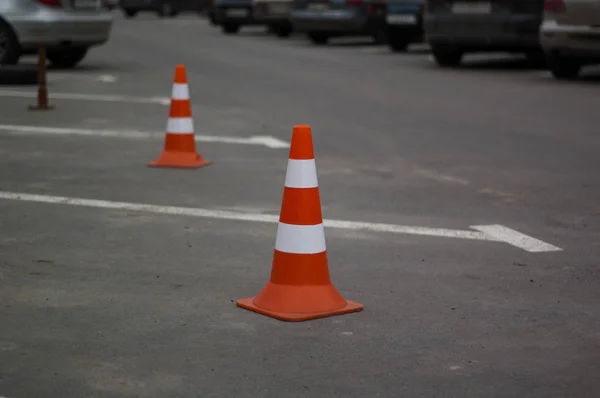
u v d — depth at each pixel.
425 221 9.48
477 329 6.42
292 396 5.27
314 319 6.58
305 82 21.44
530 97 18.92
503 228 9.24
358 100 18.53
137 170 11.89
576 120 16.12
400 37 30.02
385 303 6.96
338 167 12.22
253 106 17.64
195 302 6.92
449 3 24.20
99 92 19.44
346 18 30.84
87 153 12.97
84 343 6.06
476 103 18.14
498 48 24.33
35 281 7.38
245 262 7.99
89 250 8.30
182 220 9.43
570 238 8.91
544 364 5.79
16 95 18.78
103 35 23.17
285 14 35.19
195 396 5.26
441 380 5.52
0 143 13.66
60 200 10.22
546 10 21.34
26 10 21.91
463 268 7.89
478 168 12.23
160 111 16.95
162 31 40.09
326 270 6.79
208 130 14.98
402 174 11.82
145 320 6.51
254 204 10.15
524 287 7.39
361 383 5.46
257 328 6.39
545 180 11.53
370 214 9.75
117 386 5.39
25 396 5.25
